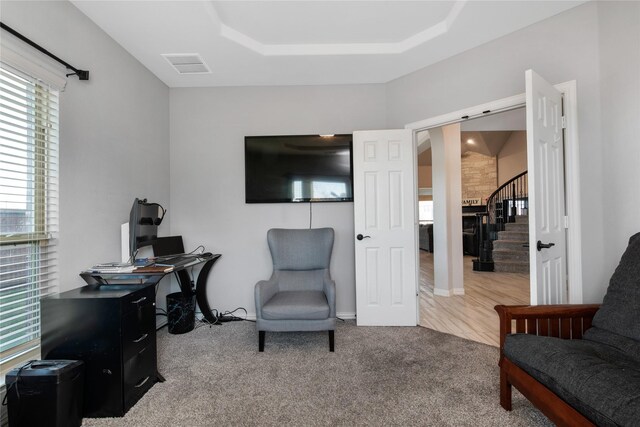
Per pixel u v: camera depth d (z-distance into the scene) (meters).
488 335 2.81
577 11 2.20
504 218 7.33
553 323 1.73
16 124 1.72
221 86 3.40
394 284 3.10
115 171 2.48
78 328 1.68
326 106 3.39
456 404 1.77
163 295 3.16
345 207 3.36
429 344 2.61
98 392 1.68
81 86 2.13
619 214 1.99
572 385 1.22
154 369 2.02
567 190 2.22
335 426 1.60
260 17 2.38
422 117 3.07
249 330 3.00
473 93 2.72
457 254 4.35
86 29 2.18
